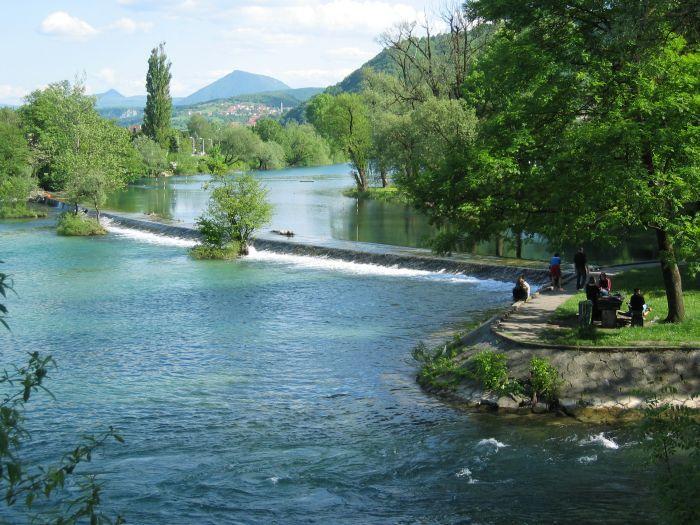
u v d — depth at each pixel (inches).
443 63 3720.5
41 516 735.7
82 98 5014.8
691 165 989.2
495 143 1163.9
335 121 4891.7
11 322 1611.7
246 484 802.2
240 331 1499.8
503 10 1087.0
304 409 1042.1
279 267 2293.3
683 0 818.8
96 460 873.5
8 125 5128.0
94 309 1732.3
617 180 969.5
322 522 713.0
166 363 1286.9
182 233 3061.0
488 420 967.0
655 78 1011.9
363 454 875.4
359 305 1702.8
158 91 7716.5
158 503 758.5
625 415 938.7
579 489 757.3
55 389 1149.1
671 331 1055.6
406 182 1214.9
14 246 2876.5
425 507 736.3
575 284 1598.2
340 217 3474.4
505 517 706.8
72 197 3531.0
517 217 1143.0
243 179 2576.3
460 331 1433.3
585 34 1063.0
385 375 1185.4
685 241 1031.6
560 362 1016.9
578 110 1108.5
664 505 492.4
